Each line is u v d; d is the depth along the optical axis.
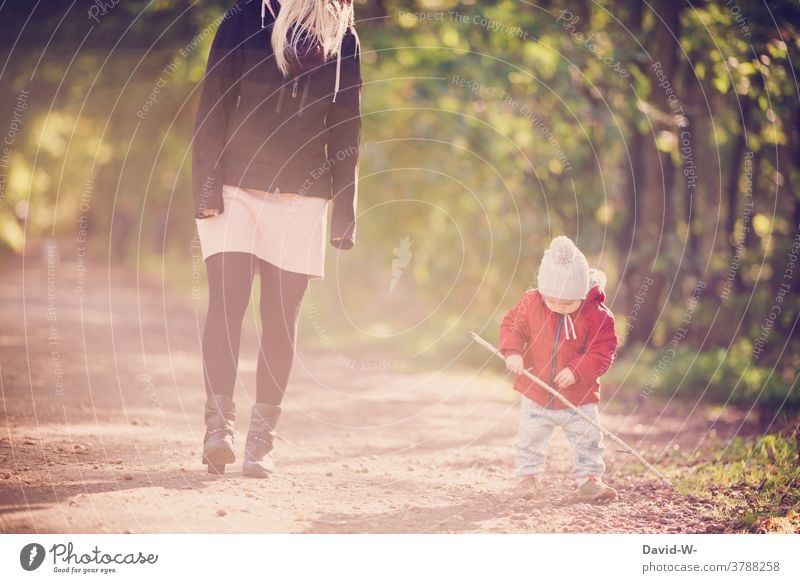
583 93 23.06
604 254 25.31
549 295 9.66
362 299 31.23
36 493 8.35
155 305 38.53
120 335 26.47
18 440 10.69
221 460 9.34
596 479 9.69
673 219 23.36
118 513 7.95
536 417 9.79
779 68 18.95
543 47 22.69
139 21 25.06
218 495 8.77
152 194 47.81
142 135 37.75
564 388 9.77
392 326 29.59
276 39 9.38
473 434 14.16
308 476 10.13
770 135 20.78
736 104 21.64
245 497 8.81
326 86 9.67
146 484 8.94
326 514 8.55
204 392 16.58
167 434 12.01
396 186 26.80
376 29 23.50
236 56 9.44
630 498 9.80
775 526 8.84
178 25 25.22
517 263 25.80
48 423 12.12
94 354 21.52
